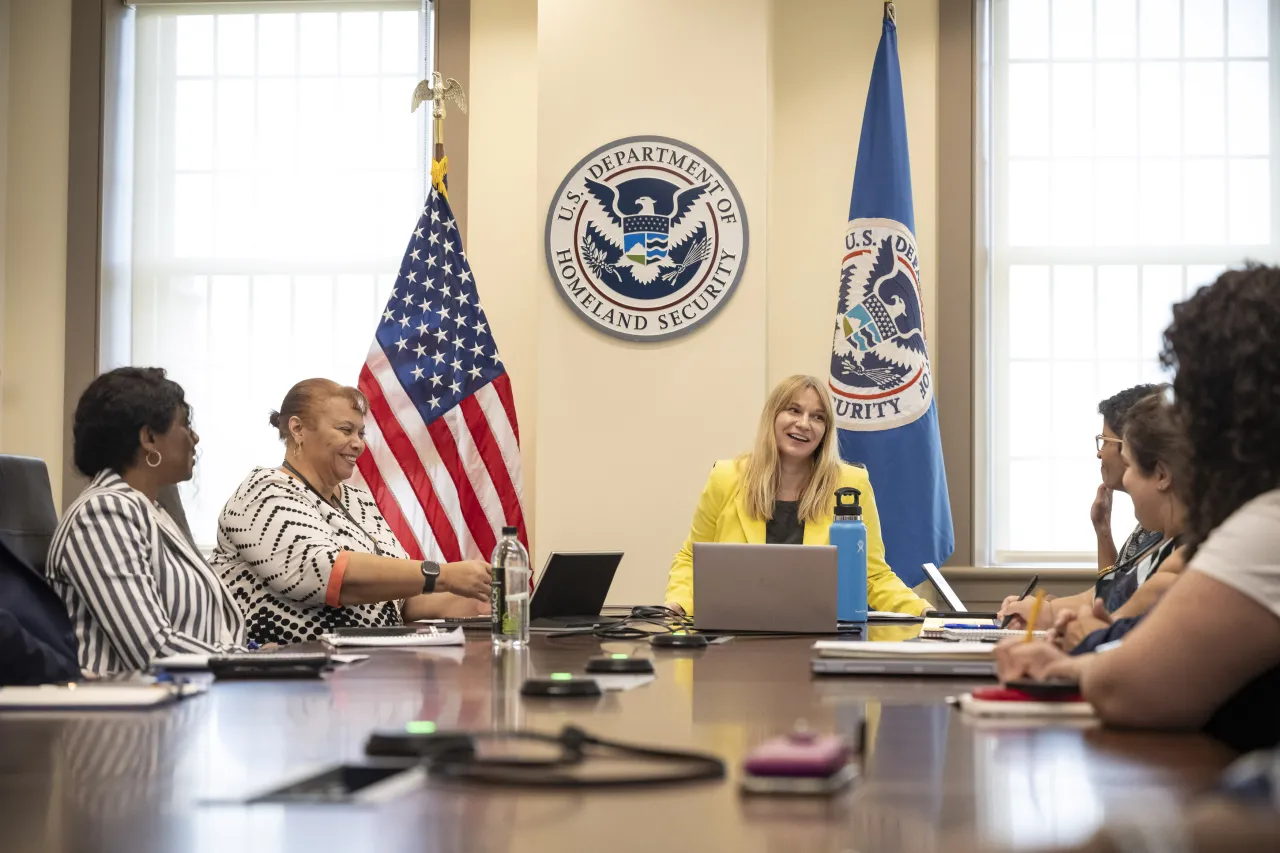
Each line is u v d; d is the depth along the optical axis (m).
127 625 1.98
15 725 1.17
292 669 1.60
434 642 2.11
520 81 4.41
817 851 0.68
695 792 0.84
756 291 4.04
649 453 4.03
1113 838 0.70
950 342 4.23
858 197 4.03
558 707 1.30
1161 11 4.37
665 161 4.06
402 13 4.59
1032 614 1.52
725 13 4.07
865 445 3.91
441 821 0.75
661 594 4.00
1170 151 4.36
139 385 2.21
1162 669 1.13
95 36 4.50
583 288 4.07
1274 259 4.31
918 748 1.03
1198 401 1.23
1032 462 4.34
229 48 4.64
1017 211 4.38
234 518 2.62
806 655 1.92
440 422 3.86
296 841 0.71
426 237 3.98
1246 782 0.54
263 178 4.62
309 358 4.59
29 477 2.24
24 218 4.48
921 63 4.29
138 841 0.72
